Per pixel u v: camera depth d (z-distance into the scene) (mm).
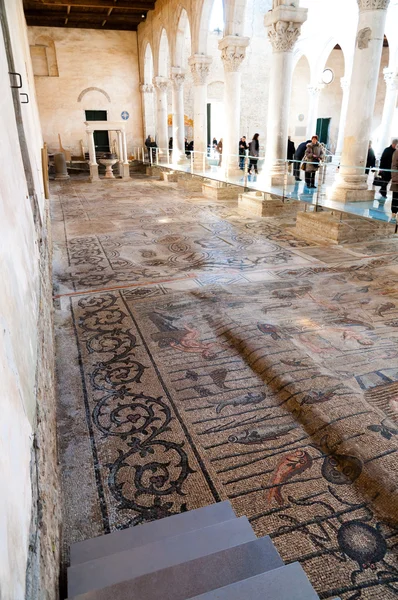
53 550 1459
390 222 6355
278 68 9367
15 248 1676
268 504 2188
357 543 1959
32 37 18953
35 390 1703
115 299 4949
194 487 2307
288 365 3389
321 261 6148
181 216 9852
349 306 4566
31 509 1209
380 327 4066
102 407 2990
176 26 15250
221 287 5234
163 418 2867
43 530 1315
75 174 20172
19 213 2051
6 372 1125
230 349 3766
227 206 11047
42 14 17781
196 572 1418
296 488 2281
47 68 19531
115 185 16062
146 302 4844
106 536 1870
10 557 846
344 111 16578
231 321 4234
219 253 6719
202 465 2457
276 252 6672
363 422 2703
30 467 1294
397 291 4953
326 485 2293
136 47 20453
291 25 8961
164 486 2318
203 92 14070
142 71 20359
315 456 2504
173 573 1404
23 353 1506
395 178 6594
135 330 4152
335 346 3711
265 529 2045
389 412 2801
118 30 19969
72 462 2490
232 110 12078
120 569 1521
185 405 2996
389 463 2361
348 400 2928
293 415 2867
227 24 11336
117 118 21047
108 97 20656
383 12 6707
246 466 2441
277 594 1246
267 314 4406
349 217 7285
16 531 945
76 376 3377
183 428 2766
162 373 3398
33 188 3510
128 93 20922
